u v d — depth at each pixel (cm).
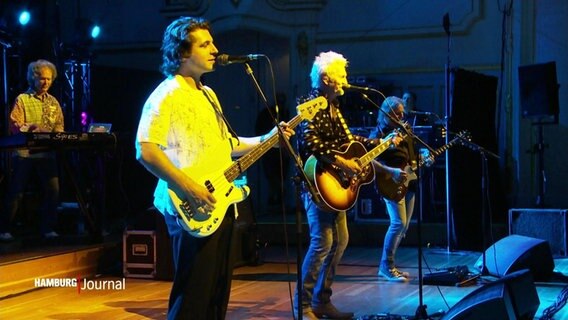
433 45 976
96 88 973
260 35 1078
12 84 884
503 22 932
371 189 841
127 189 991
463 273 602
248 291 581
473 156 807
